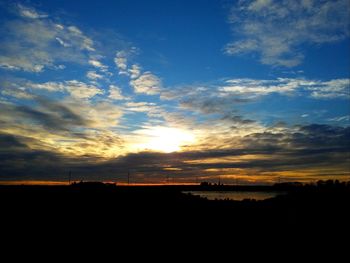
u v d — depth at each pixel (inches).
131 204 2143.2
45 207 1779.0
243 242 950.4
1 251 778.2
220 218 1551.4
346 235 1072.2
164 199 2576.3
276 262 722.2
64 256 752.3
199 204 2276.1
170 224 1320.1
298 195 2596.0
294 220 1460.4
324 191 2637.8
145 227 1240.2
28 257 732.0
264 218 1547.7
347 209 1811.0
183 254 790.5
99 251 814.5
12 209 1633.9
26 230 1077.1
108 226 1240.2
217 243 937.5
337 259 754.2
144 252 810.8
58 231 1093.8
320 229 1193.4
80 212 1615.4
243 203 2397.9
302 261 732.7
